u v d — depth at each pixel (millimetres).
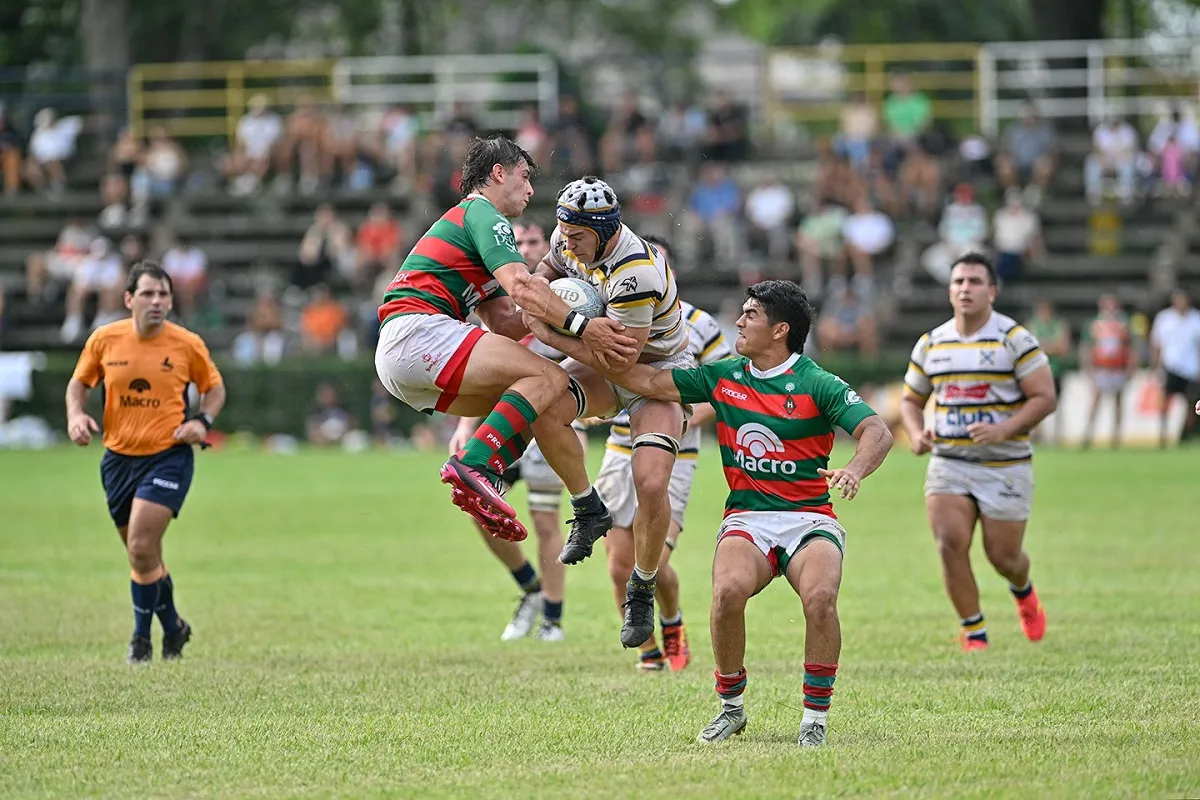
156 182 94750
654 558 20125
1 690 22422
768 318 18906
